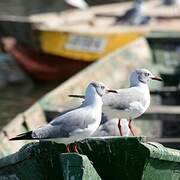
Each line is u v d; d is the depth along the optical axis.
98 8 26.27
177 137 15.02
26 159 8.88
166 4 26.09
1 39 22.81
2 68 23.33
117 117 10.23
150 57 19.69
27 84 22.16
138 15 22.89
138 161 8.52
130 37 20.83
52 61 21.61
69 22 23.72
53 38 21.00
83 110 8.77
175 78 18.52
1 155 11.47
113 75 17.28
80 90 15.45
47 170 8.80
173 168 8.97
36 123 13.09
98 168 8.72
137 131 13.95
